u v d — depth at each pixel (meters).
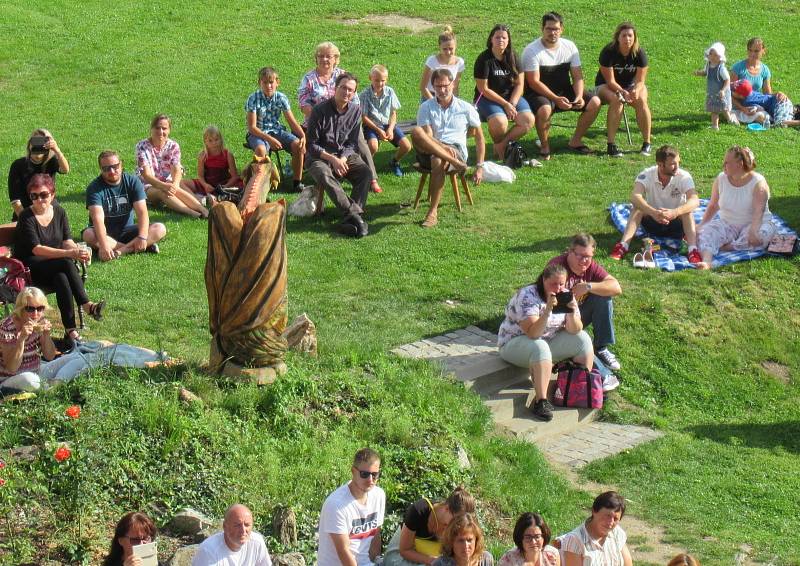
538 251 14.60
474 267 14.16
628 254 14.41
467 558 7.02
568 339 11.68
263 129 16.39
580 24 25.25
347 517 7.60
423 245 14.80
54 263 11.02
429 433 10.20
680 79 22.20
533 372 11.48
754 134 19.06
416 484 9.38
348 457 9.46
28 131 19.03
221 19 25.80
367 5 26.81
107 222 13.88
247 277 9.86
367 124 16.75
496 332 12.62
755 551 9.28
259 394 9.85
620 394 12.20
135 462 8.70
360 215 15.19
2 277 11.16
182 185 15.84
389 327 12.55
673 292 13.50
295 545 8.36
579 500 10.13
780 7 26.64
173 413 9.13
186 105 20.48
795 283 13.87
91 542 7.95
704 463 11.08
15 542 7.73
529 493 9.91
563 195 16.50
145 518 7.35
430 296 13.38
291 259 14.27
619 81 17.86
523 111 17.38
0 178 16.69
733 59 23.34
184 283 13.28
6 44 23.59
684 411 12.10
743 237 14.43
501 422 11.38
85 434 8.69
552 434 11.46
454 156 15.43
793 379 12.72
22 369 9.80
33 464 8.30
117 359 10.32
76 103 20.59
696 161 17.80
